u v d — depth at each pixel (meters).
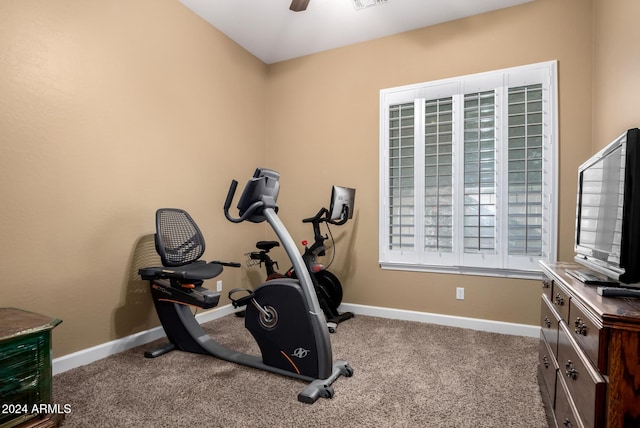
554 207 2.88
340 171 3.82
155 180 2.85
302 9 2.69
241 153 3.84
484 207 3.11
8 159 1.94
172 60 3.00
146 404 1.83
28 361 1.42
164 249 2.55
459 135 3.21
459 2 3.02
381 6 3.10
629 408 0.95
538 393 1.98
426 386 2.06
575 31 2.86
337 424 1.67
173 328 2.58
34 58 2.06
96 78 2.40
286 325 2.12
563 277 1.60
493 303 3.10
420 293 3.40
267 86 4.28
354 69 3.76
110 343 2.49
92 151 2.38
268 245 3.54
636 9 1.88
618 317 0.97
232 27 3.47
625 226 1.22
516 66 3.04
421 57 3.43
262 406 1.82
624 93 2.06
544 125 2.92
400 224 3.48
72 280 2.26
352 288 3.72
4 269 1.93
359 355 2.53
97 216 2.41
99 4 2.42
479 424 1.68
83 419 1.68
